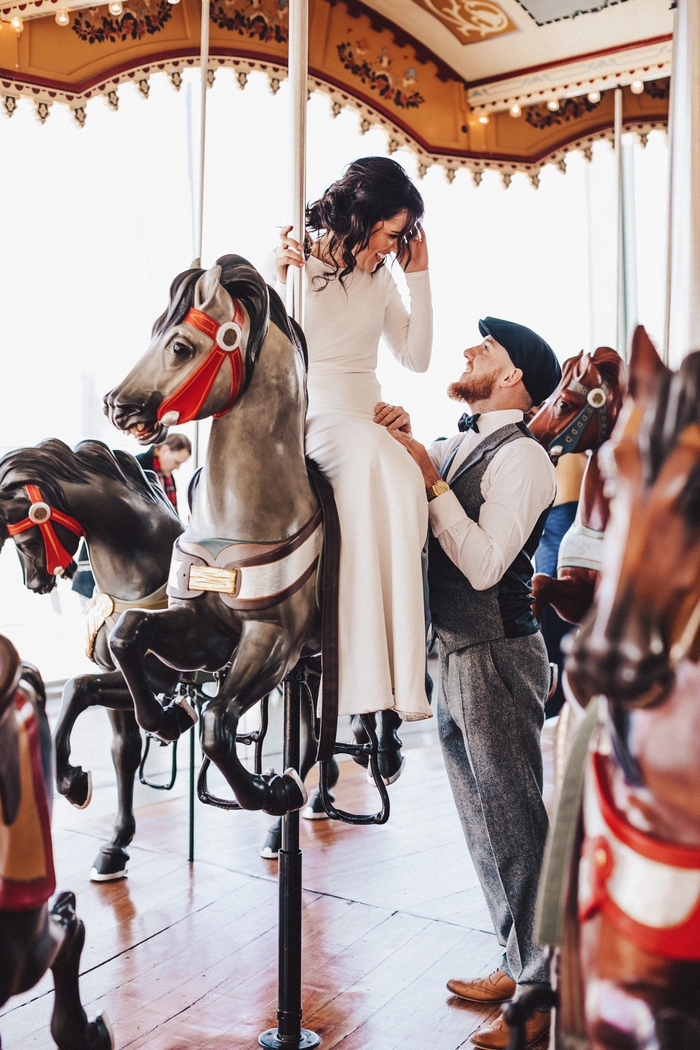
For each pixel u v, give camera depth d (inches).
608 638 38.7
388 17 207.3
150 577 118.4
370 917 123.2
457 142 222.1
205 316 82.5
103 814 159.5
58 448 115.4
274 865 139.6
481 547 94.0
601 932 44.9
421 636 89.3
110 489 117.0
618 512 40.7
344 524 90.0
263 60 200.2
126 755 132.7
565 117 231.6
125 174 267.1
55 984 76.4
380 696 87.6
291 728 94.8
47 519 112.4
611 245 323.9
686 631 39.2
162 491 128.1
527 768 97.4
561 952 47.7
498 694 97.5
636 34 203.9
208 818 158.6
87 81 186.4
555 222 324.5
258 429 86.1
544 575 138.0
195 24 195.2
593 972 45.3
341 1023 98.6
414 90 214.1
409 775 182.2
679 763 41.5
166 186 269.6
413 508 90.1
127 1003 101.4
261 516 86.0
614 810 45.0
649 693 39.0
